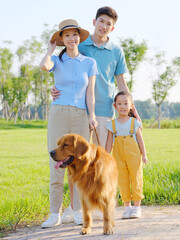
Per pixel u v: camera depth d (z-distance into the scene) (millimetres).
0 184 6934
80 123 3746
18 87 42344
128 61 32125
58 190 3770
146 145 15234
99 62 4113
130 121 3850
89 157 3143
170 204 4414
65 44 3715
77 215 3781
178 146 14703
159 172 6215
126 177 3848
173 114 60562
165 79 34688
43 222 3867
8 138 20797
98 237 3129
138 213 3754
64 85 3711
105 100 4129
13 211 4223
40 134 24281
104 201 3219
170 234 2996
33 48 41469
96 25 4031
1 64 43844
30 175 8023
